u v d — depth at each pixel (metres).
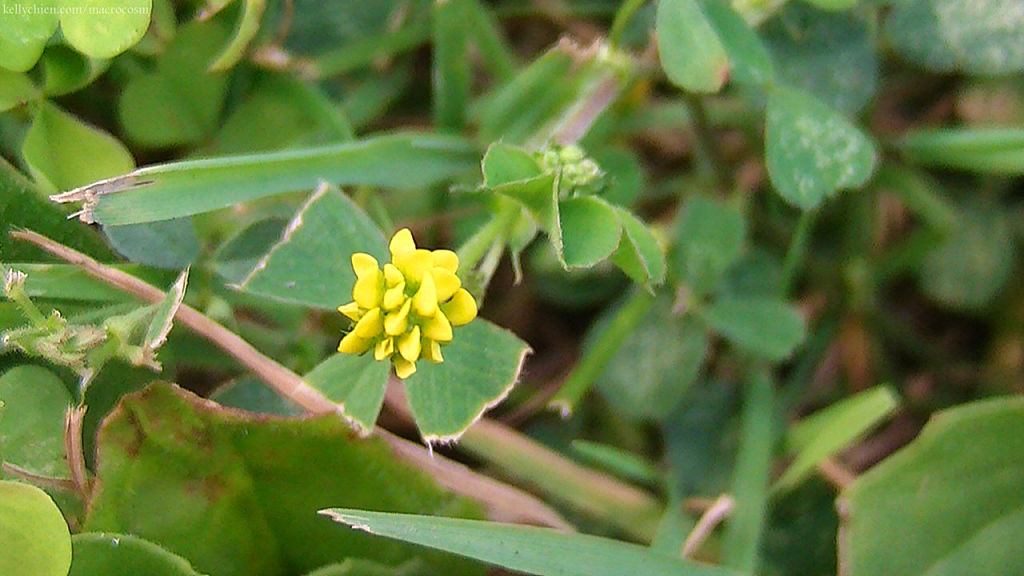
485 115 0.12
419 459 0.10
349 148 0.11
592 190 0.10
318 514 0.10
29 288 0.10
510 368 0.09
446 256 0.09
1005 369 0.12
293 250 0.09
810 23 0.11
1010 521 0.10
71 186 0.10
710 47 0.10
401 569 0.10
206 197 0.10
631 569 0.10
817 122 0.11
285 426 0.09
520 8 0.13
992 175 0.12
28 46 0.10
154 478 0.09
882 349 0.12
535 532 0.09
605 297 0.12
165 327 0.09
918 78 0.13
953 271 0.12
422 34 0.12
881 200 0.13
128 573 0.09
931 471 0.10
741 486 0.11
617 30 0.11
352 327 0.09
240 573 0.10
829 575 0.11
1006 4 0.11
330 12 0.12
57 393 0.10
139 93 0.11
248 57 0.11
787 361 0.12
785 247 0.12
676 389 0.11
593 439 0.12
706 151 0.12
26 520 0.09
